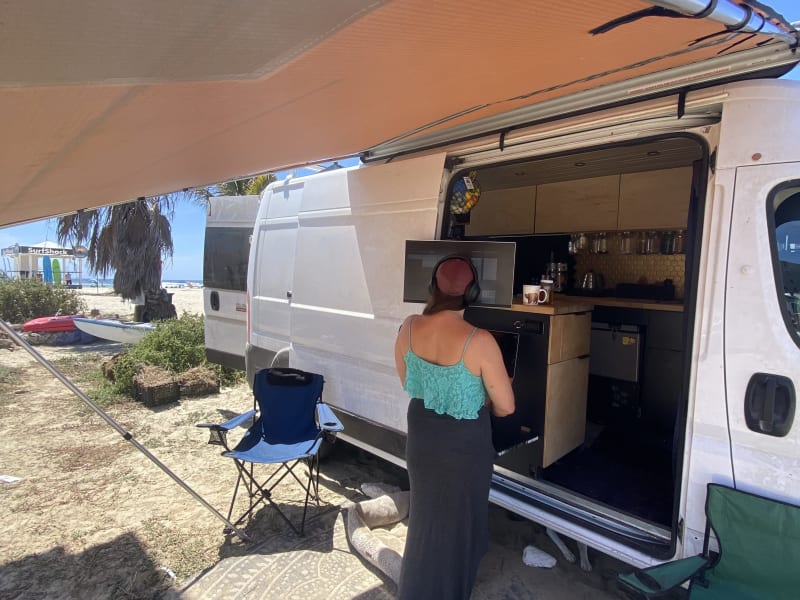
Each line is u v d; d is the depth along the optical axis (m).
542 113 2.54
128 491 3.68
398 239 3.28
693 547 2.10
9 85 1.21
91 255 11.64
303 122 2.33
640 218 4.36
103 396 5.95
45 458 4.25
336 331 3.78
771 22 1.57
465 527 2.13
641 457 3.50
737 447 1.98
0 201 3.09
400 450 3.33
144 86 1.41
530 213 5.12
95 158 2.29
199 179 3.94
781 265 1.92
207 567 2.80
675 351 3.77
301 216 4.19
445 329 2.15
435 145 3.14
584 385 3.48
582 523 2.50
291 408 3.71
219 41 1.16
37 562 2.85
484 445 2.15
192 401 5.89
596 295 4.43
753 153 1.95
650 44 1.75
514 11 1.27
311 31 1.20
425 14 1.21
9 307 12.45
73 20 0.93
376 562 2.73
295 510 3.43
